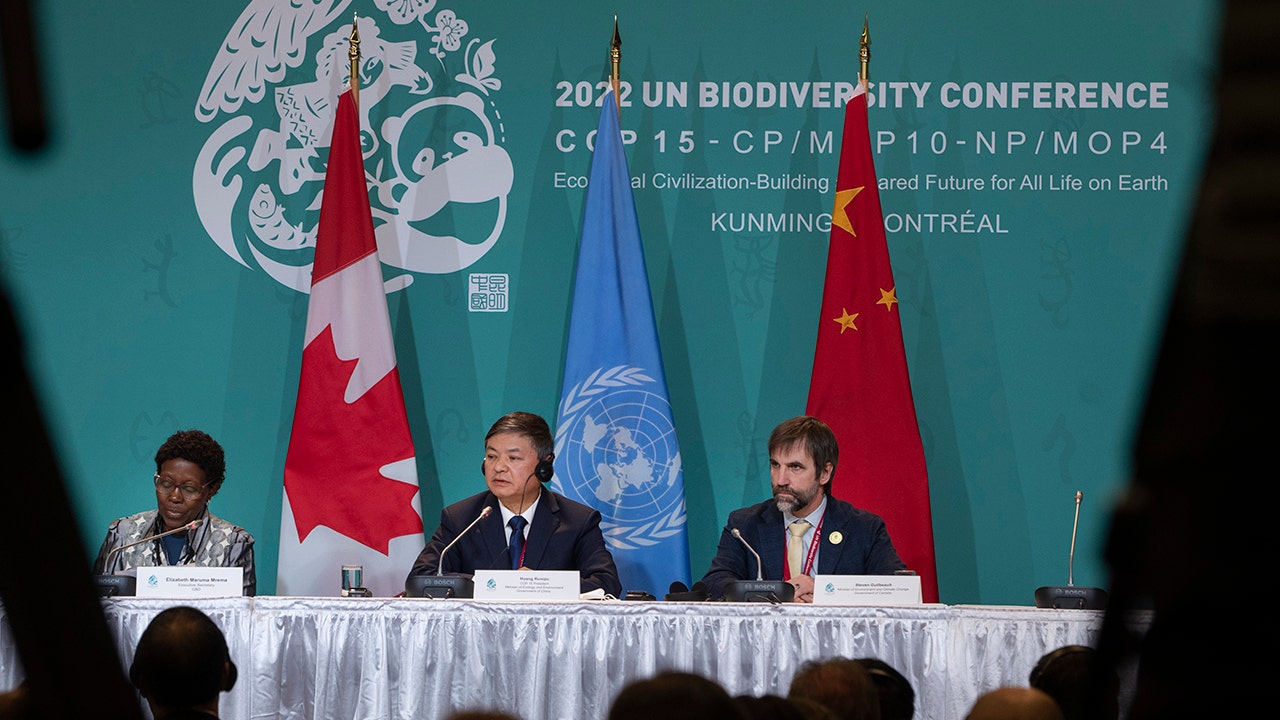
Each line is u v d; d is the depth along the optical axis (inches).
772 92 358.9
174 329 354.0
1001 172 355.9
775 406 353.1
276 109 359.9
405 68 360.8
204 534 303.6
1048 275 354.3
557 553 299.4
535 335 354.9
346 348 332.5
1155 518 16.2
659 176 358.3
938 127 357.4
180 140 358.0
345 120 342.0
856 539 293.6
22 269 351.3
